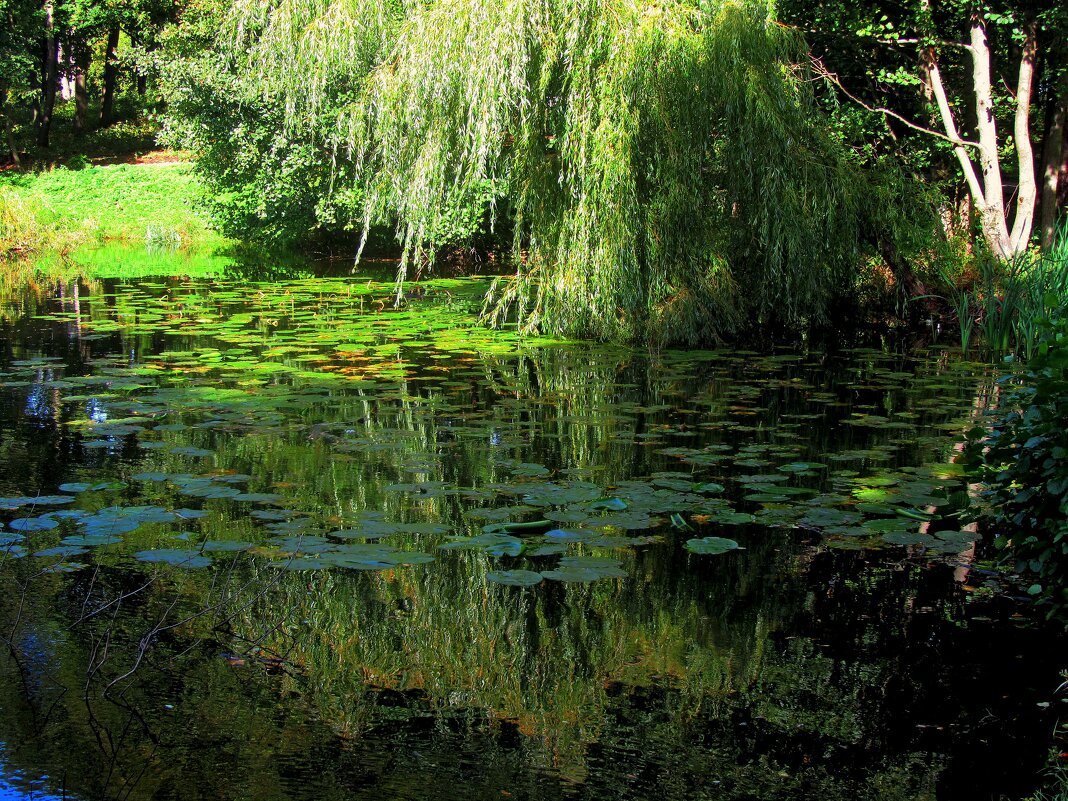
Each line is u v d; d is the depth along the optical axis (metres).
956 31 14.89
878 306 12.96
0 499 5.45
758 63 10.59
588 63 10.13
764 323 12.03
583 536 4.95
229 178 20.75
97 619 4.04
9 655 3.72
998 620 4.14
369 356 10.26
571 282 10.66
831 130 12.10
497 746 3.18
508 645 3.87
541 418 7.56
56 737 3.19
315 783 2.95
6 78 29.00
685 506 5.44
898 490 5.79
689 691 3.54
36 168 30.94
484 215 19.14
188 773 2.99
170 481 5.85
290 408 7.84
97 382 8.72
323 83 11.48
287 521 5.13
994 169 13.62
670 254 10.67
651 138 10.30
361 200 19.16
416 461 6.30
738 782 2.99
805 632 4.02
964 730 3.30
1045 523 4.11
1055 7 13.20
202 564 4.55
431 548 4.83
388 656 3.78
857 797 2.92
